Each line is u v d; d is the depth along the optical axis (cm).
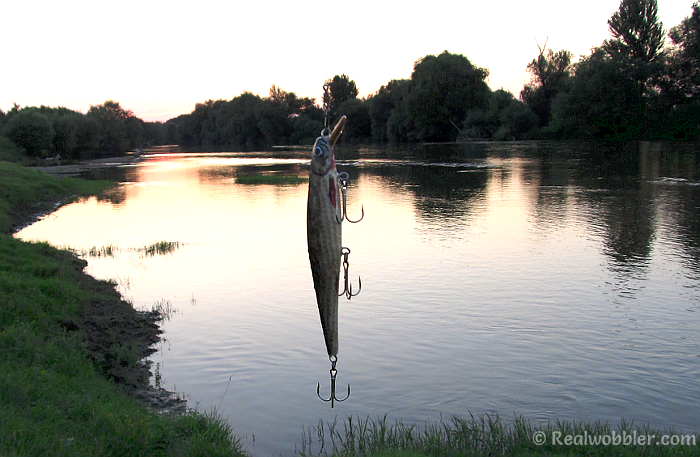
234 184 5212
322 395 1109
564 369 1201
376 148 10819
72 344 1229
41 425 795
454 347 1330
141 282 1902
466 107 11344
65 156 10100
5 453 695
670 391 1093
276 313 1592
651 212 3014
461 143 10912
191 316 1562
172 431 896
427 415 1030
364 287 1797
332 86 16862
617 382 1136
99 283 1828
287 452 911
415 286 1800
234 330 1457
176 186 5144
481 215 3089
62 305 1465
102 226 3039
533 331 1414
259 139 16725
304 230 2827
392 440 905
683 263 1998
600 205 3306
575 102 9856
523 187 4259
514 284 1800
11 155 8706
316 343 1373
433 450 844
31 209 3659
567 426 925
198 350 1327
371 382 1164
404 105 11950
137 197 4344
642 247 2250
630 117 9531
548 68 11262
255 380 1180
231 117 17475
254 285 1867
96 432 835
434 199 3762
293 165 7669
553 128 10525
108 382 1088
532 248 2280
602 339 1353
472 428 923
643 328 1416
